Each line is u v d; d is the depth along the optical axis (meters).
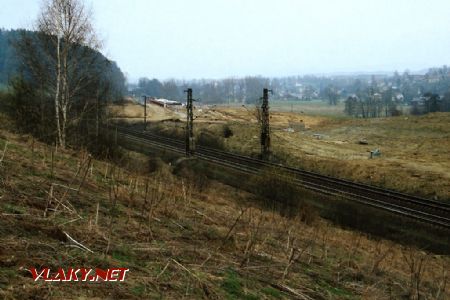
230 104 199.62
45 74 22.12
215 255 6.36
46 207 5.91
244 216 12.38
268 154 37.00
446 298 8.56
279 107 177.38
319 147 45.47
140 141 46.97
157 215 8.16
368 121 68.06
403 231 19.92
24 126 22.33
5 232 4.80
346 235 18.33
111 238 5.74
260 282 5.79
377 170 31.41
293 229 12.52
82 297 3.82
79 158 13.09
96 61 23.86
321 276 7.27
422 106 119.06
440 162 35.19
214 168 33.25
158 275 4.80
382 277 8.80
